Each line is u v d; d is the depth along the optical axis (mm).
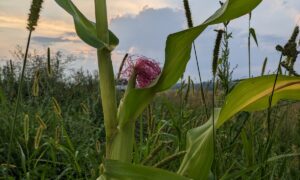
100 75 428
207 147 490
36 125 997
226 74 592
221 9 416
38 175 695
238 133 568
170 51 412
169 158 447
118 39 445
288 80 503
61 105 1411
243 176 548
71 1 442
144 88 419
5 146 840
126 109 427
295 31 521
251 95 509
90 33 421
